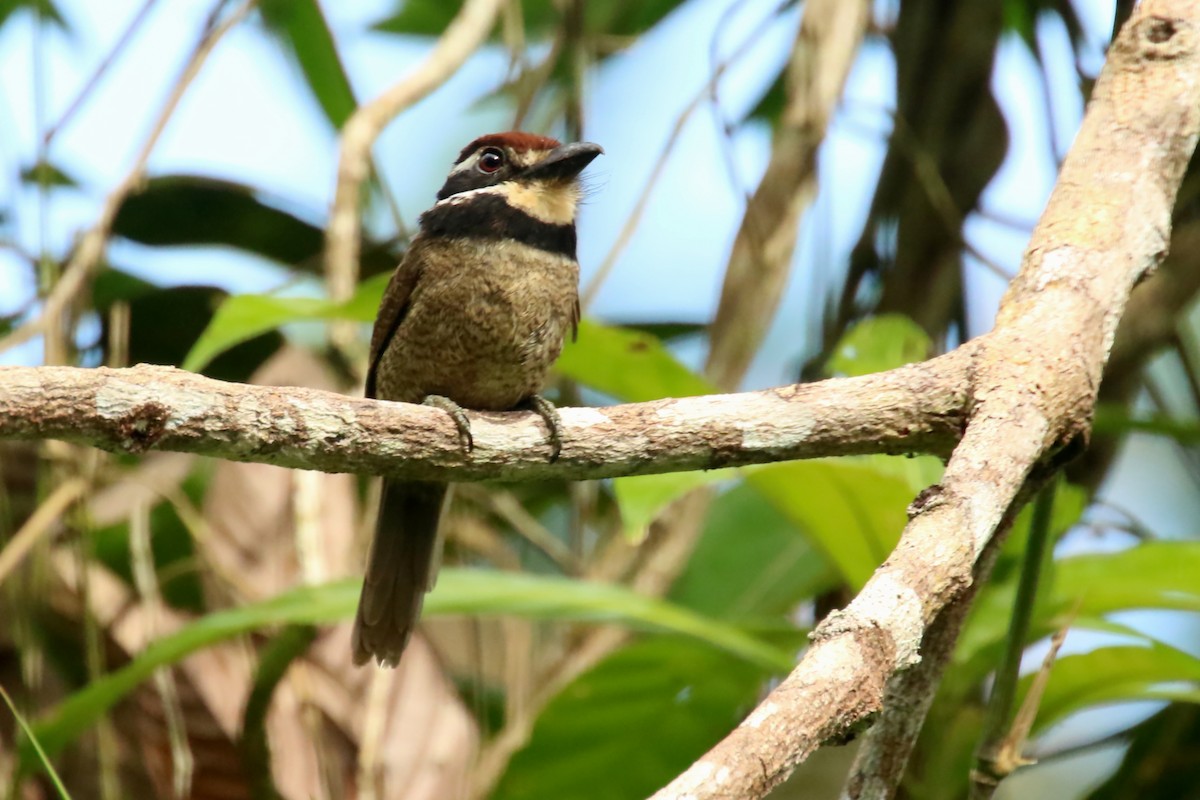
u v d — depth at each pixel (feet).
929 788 25.20
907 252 35.27
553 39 38.60
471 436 19.80
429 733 30.40
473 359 29.25
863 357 26.94
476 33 31.58
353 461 19.42
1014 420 18.90
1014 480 18.20
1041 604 23.77
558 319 29.60
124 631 31.37
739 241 33.63
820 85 34.22
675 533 32.89
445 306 28.94
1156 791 31.30
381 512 28.30
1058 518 25.58
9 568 28.32
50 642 31.30
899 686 19.63
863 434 20.12
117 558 34.47
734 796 13.28
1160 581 24.86
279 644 26.30
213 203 38.09
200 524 31.45
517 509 35.19
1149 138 21.91
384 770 29.66
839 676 14.57
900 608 15.69
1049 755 32.14
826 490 24.43
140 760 30.60
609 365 26.73
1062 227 21.27
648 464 20.30
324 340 38.58
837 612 15.56
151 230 38.17
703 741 29.86
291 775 29.27
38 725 25.11
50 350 29.86
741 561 33.42
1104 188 21.54
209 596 31.76
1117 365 33.09
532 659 35.58
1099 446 33.45
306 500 29.99
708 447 20.22
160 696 30.73
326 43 39.04
